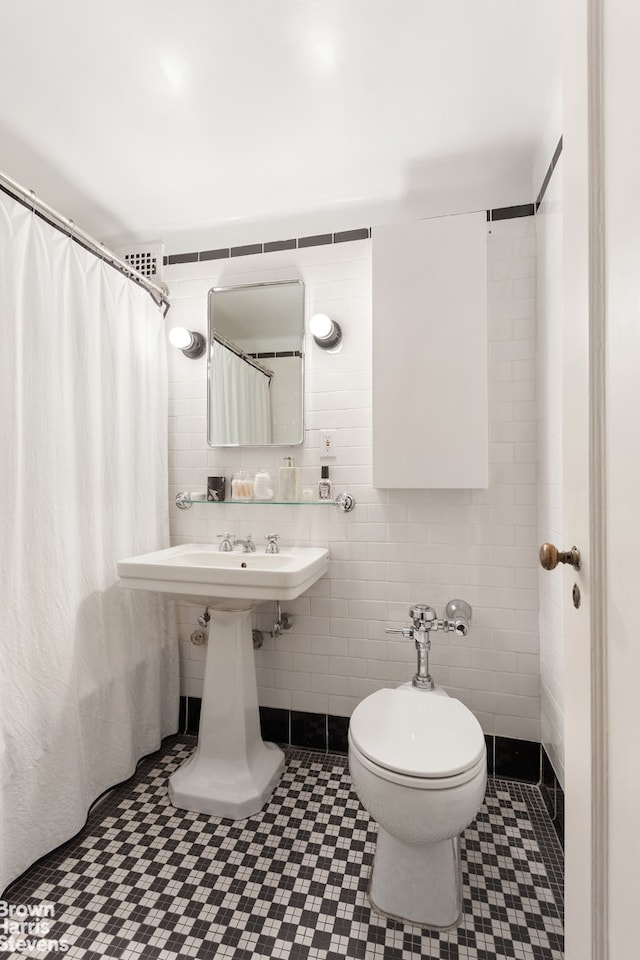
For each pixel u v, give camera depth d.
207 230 2.09
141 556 1.77
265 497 1.94
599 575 0.57
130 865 1.30
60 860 1.32
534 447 1.71
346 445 1.90
